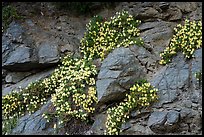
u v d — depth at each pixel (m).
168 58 5.66
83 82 5.51
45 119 5.39
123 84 5.38
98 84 5.40
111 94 5.32
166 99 5.22
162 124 5.01
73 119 5.33
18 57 5.98
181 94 5.25
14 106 5.63
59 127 5.30
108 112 5.23
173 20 6.18
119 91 5.34
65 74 5.73
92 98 5.35
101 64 5.75
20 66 6.00
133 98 5.21
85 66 5.64
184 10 6.21
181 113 5.07
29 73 6.09
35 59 6.01
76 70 5.69
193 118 5.04
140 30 6.08
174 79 5.39
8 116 5.61
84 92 5.41
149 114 5.16
